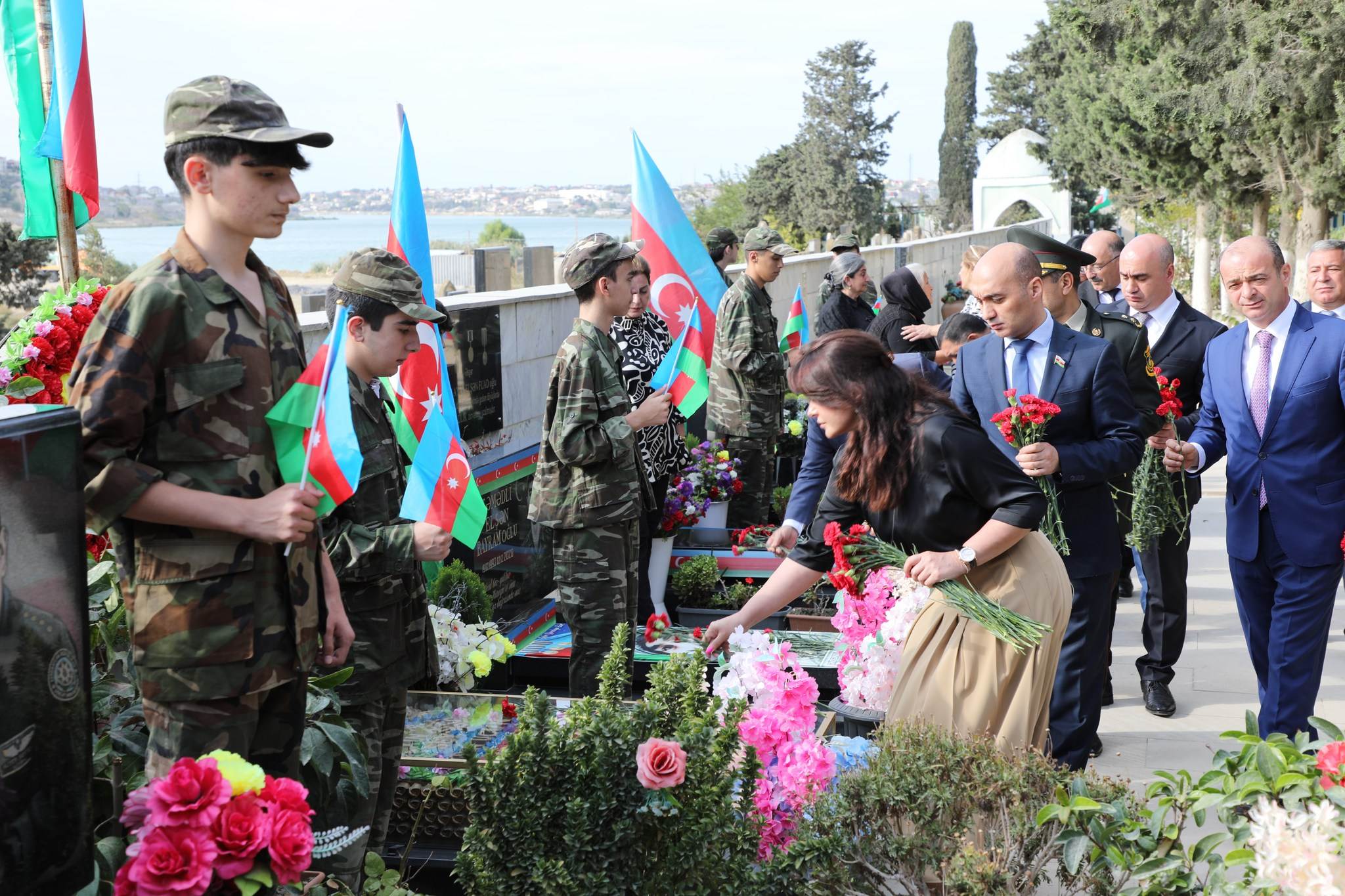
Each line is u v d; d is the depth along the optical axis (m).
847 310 9.95
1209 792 2.56
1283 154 23.11
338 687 3.30
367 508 3.34
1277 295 4.75
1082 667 4.42
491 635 4.88
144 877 1.96
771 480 8.52
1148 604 5.75
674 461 6.54
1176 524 5.05
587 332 4.81
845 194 55.69
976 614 3.36
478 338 6.37
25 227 4.60
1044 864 2.63
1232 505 4.92
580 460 4.75
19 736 1.90
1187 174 25.39
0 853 1.86
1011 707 3.38
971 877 2.54
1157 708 5.73
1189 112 23.41
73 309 3.24
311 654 2.55
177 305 2.29
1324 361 4.65
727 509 7.96
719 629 3.68
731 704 2.74
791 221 57.00
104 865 2.49
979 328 6.48
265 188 2.37
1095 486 4.39
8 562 1.88
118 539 2.38
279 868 2.04
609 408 4.82
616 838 2.48
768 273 8.02
